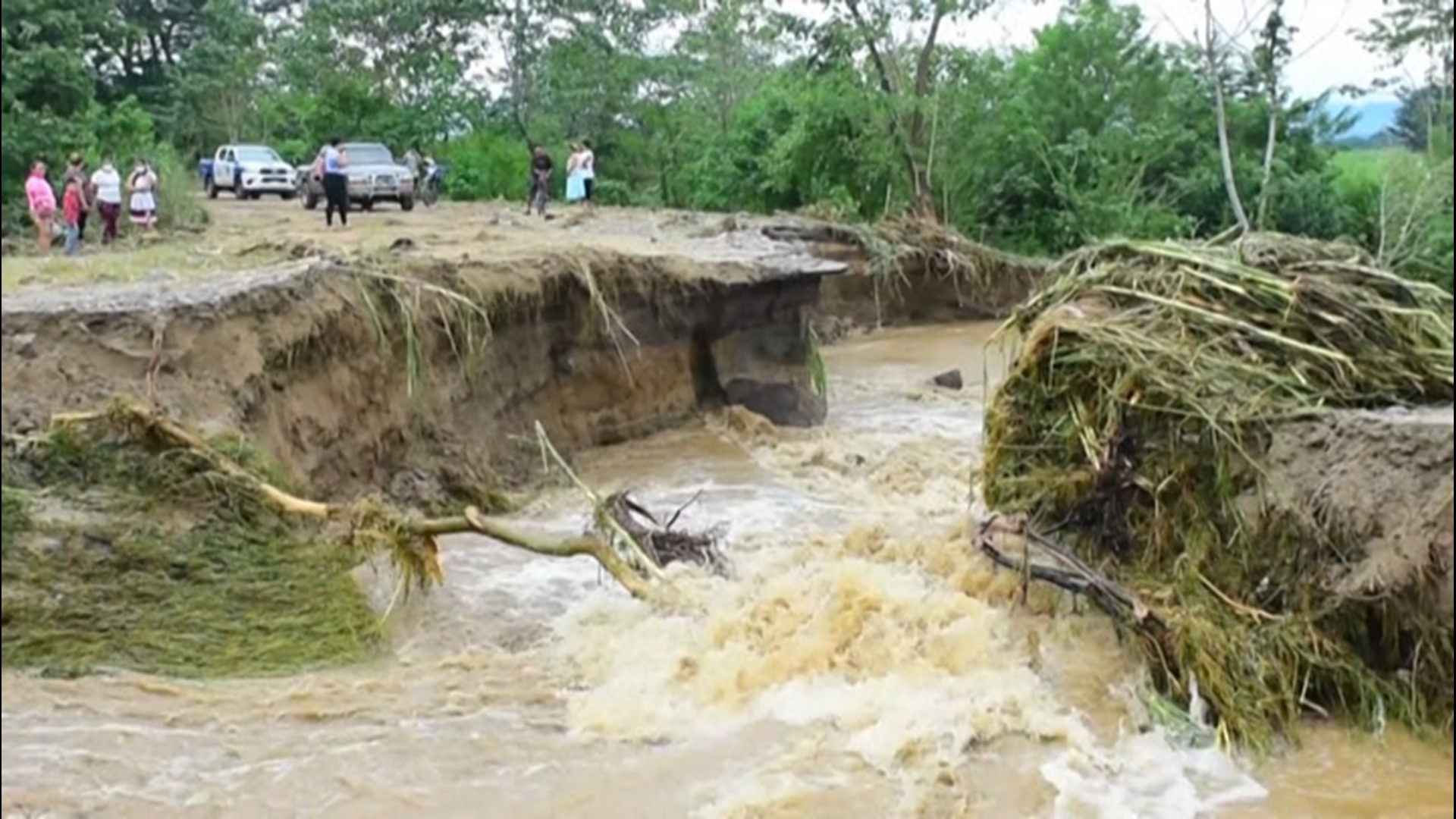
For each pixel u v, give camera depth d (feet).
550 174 100.83
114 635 25.13
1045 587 29.17
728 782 21.12
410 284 39.81
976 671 25.41
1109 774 21.97
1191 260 33.35
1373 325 30.78
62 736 21.56
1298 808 21.24
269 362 33.60
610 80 131.95
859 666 25.48
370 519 29.14
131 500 27.89
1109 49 120.57
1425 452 25.34
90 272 40.01
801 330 55.36
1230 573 27.50
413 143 121.60
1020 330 37.22
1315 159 119.44
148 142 73.87
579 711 23.68
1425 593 24.43
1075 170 114.52
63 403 29.66
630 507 32.14
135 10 97.71
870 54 110.73
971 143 114.73
